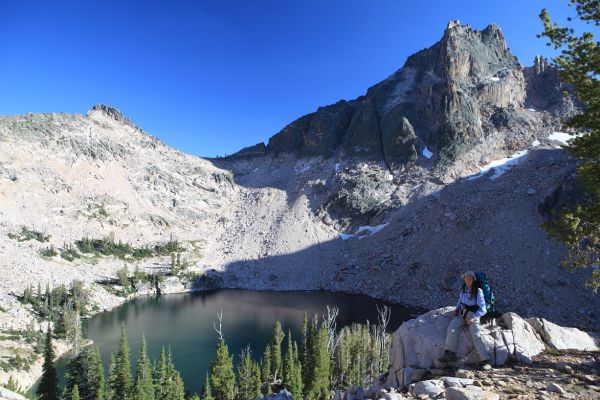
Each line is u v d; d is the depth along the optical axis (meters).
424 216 147.00
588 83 17.89
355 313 110.25
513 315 15.12
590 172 17.97
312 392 58.34
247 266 160.38
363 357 70.75
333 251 159.88
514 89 192.38
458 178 158.75
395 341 17.30
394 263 134.75
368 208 172.50
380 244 148.25
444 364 14.70
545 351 14.52
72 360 60.88
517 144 165.12
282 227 180.12
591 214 18.06
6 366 68.19
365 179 184.38
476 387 11.50
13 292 102.25
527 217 116.69
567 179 113.31
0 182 149.75
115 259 150.75
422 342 15.65
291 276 151.25
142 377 57.94
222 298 132.62
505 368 13.36
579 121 18.38
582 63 17.66
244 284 150.38
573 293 91.38
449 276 114.88
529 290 96.81
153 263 156.50
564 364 13.00
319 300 127.00
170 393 57.75
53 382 55.62
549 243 105.25
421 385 12.35
